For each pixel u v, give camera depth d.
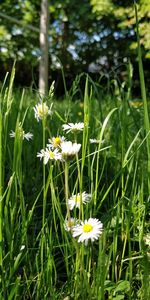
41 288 0.43
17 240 0.45
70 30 4.70
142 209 0.48
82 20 4.32
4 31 4.43
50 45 4.66
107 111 0.97
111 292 0.42
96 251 0.48
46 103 0.50
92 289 0.41
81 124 0.45
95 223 0.38
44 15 2.98
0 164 0.40
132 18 3.50
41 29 2.98
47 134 0.79
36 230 0.56
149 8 3.21
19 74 4.59
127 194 0.59
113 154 0.78
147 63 4.07
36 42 4.50
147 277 0.40
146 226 0.50
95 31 4.43
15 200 0.44
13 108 0.90
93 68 4.62
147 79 4.07
